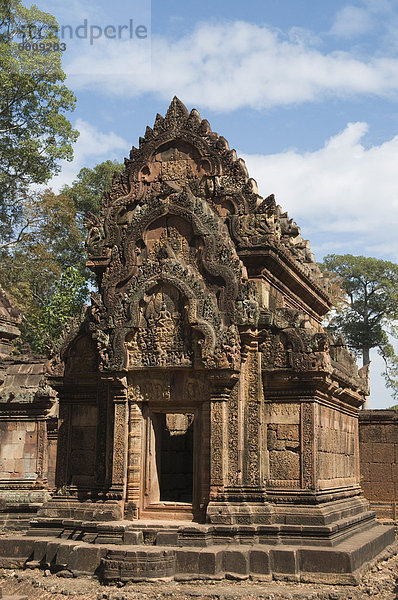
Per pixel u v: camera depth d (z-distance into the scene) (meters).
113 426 17.59
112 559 14.51
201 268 17.52
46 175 44.91
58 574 15.21
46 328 43.47
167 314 17.20
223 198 18.33
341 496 18.81
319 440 17.39
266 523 16.14
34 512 24.16
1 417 26.27
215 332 16.72
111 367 17.30
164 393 17.25
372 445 25.81
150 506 17.11
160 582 14.23
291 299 20.48
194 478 16.97
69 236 48.66
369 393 23.38
